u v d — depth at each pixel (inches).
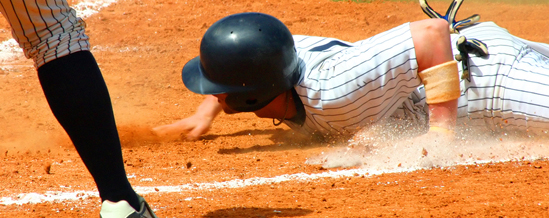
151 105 690.2
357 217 248.1
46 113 631.8
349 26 1293.1
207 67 373.4
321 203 275.9
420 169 346.0
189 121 488.4
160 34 1227.2
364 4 1523.1
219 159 407.5
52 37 216.4
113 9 1472.7
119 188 225.6
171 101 716.0
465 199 274.2
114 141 225.0
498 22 1284.4
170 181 339.3
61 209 274.8
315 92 376.5
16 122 581.9
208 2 1553.9
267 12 1445.6
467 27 466.3
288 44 369.1
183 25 1323.8
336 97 370.6
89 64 221.9
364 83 363.9
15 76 868.6
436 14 466.3
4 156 426.6
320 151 421.4
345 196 289.4
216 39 365.4
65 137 506.0
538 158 369.4
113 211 220.4
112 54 1050.7
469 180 312.7
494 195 279.6
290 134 497.7
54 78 216.1
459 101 412.5
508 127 423.2
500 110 411.8
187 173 363.3
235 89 368.2
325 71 375.2
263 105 385.7
